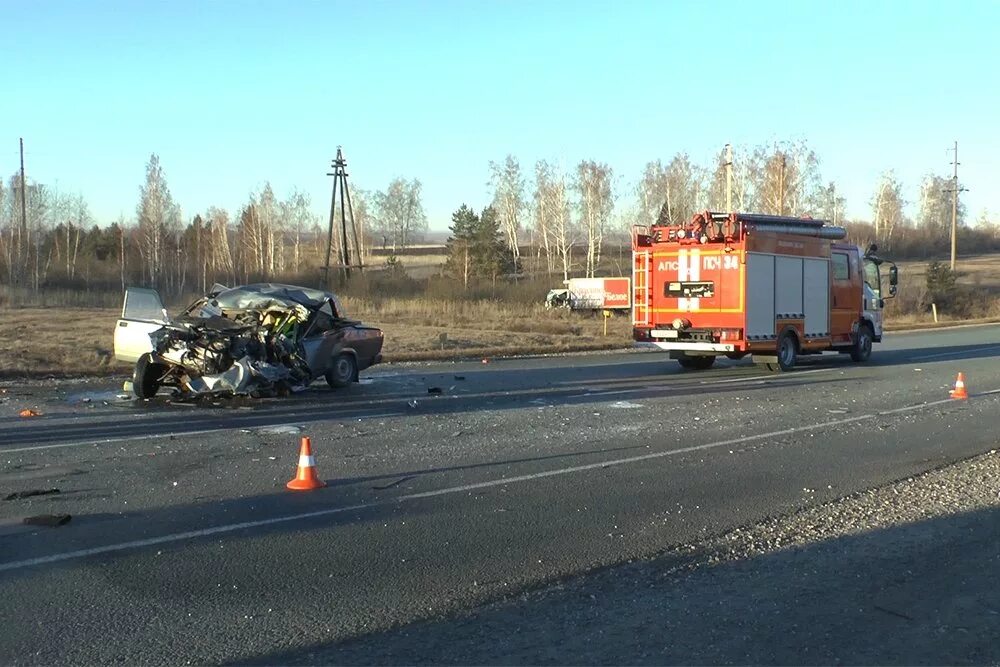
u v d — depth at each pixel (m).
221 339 14.77
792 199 68.00
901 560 6.74
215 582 6.11
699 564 6.63
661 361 24.02
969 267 95.06
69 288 62.84
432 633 5.27
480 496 8.66
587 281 50.38
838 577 6.34
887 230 103.56
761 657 4.93
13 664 4.79
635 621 5.46
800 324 21.66
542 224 79.56
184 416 13.34
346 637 5.19
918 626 5.42
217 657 4.90
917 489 9.15
